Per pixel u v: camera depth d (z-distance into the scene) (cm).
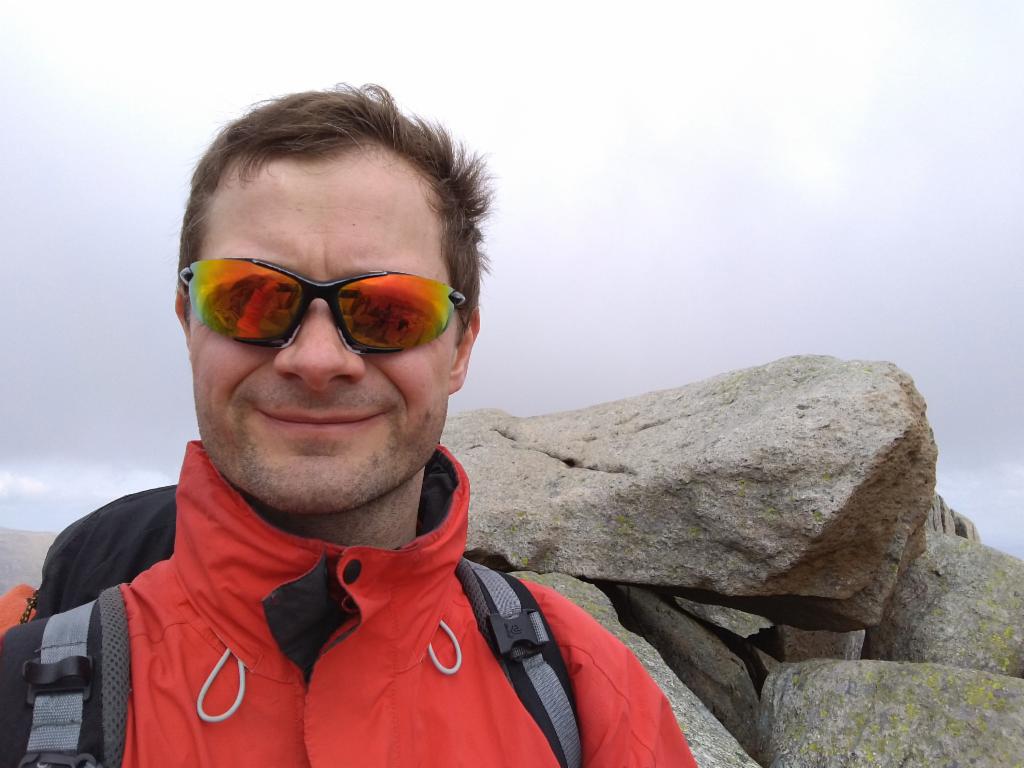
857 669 122
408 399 39
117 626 36
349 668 35
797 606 139
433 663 39
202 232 42
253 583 36
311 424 37
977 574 146
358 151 41
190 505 38
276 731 34
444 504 45
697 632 166
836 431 128
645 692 47
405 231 41
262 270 37
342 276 39
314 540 35
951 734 107
